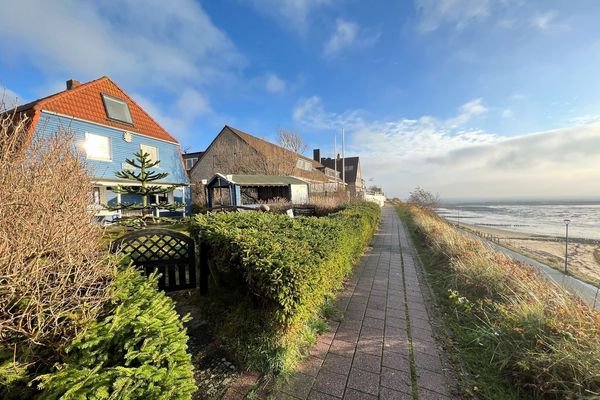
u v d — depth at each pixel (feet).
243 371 7.55
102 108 40.75
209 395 6.67
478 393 7.01
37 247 5.63
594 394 6.00
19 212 5.97
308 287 7.52
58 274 5.53
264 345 7.75
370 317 11.45
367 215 27.30
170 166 51.85
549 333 7.86
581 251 36.22
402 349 9.02
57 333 4.95
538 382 6.74
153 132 48.73
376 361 8.33
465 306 11.59
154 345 4.53
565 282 18.86
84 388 3.81
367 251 24.89
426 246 26.91
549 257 31.45
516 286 11.95
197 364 7.82
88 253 6.95
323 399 6.68
